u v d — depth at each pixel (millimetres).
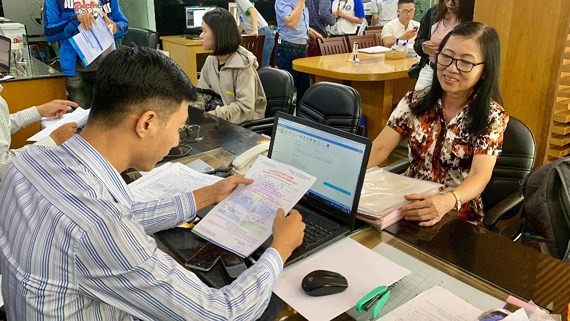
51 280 695
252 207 1191
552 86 2002
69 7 3154
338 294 957
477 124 1554
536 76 2031
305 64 3676
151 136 802
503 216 1561
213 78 2727
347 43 4672
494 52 1484
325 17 5184
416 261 1094
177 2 5629
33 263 697
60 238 688
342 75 3334
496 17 2062
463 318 883
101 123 777
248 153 1647
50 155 789
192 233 1184
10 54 3021
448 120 1656
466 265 1064
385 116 3639
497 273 1029
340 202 1215
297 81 4637
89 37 2824
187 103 846
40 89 3008
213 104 2723
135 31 4074
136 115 770
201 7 5605
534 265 1059
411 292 981
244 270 1015
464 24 1533
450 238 1187
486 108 1540
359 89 3709
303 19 4551
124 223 727
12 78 2883
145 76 757
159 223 1161
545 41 1967
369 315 906
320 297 949
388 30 4812
